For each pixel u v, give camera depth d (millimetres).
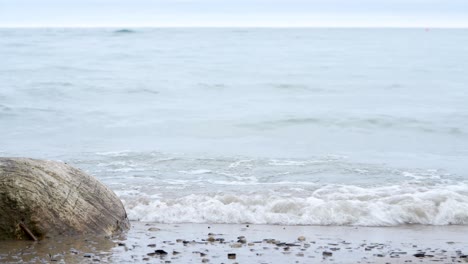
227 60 46500
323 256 9047
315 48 58594
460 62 45281
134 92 30719
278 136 21531
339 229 11188
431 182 14688
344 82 34938
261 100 29125
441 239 10414
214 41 66625
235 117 24328
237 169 16281
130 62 44312
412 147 19719
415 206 12078
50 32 84250
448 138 21125
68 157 17641
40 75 36250
